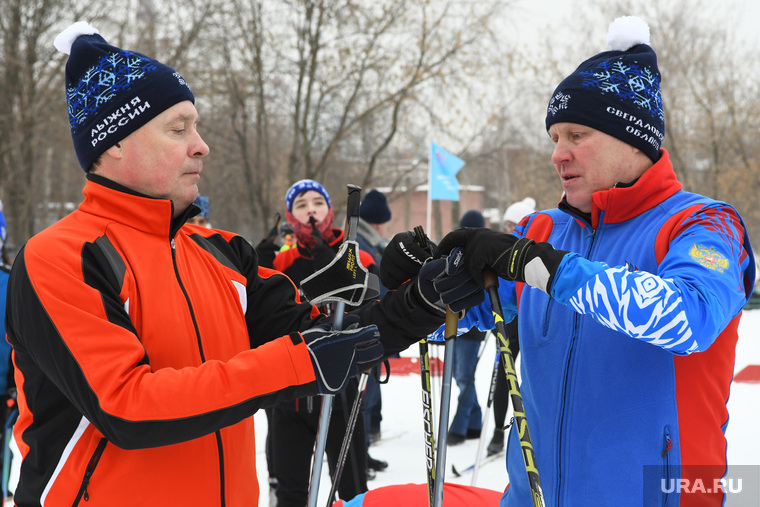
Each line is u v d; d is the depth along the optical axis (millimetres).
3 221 3488
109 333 1294
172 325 1440
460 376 4773
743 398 5613
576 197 1728
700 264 1456
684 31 19938
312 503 1646
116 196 1465
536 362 1731
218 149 16781
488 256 1536
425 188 25578
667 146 19938
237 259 1694
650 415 1549
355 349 1427
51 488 1393
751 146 21391
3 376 3207
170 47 13328
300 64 13297
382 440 4793
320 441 1661
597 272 1419
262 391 1317
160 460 1394
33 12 13773
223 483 1476
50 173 17500
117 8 13508
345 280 1580
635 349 1564
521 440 1442
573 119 1677
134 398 1255
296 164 13875
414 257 1712
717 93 20562
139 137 1475
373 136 14336
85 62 1490
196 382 1275
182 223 1544
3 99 14062
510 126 17578
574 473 1603
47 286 1318
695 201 1608
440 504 1551
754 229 23359
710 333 1406
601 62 1688
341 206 14969
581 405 1608
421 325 1608
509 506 1803
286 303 1693
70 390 1297
